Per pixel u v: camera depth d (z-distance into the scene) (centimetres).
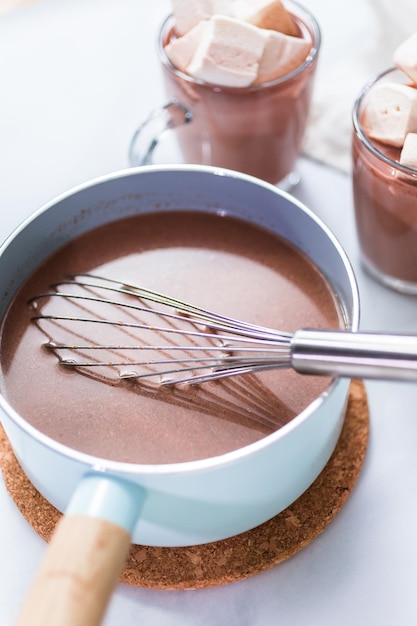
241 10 45
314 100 52
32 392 37
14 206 48
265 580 36
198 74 44
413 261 42
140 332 38
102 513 29
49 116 52
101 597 28
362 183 41
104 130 52
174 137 51
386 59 53
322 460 36
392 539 37
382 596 35
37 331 39
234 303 40
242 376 37
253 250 41
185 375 37
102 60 55
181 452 35
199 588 35
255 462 31
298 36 47
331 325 39
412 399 40
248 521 34
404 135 40
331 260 38
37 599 27
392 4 54
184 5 45
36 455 32
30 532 37
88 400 36
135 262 41
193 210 42
